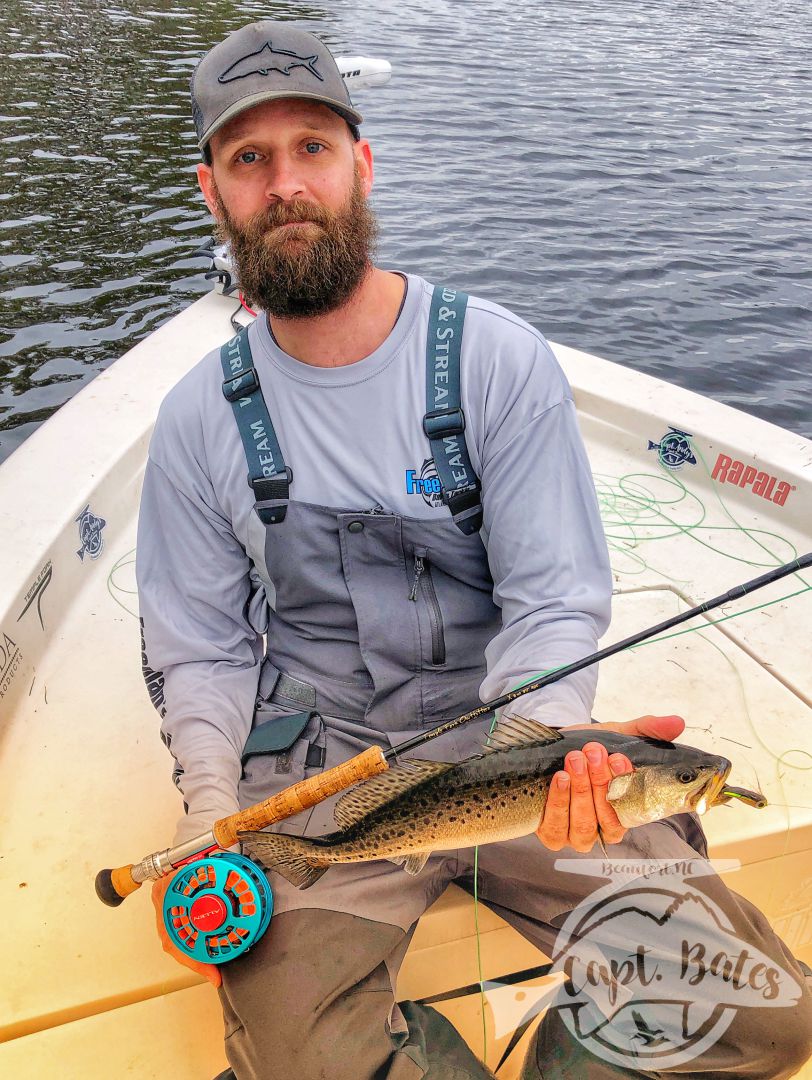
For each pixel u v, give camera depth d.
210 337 4.02
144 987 1.88
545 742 1.62
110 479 3.18
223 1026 1.84
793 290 7.52
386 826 1.68
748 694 2.61
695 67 15.21
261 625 2.14
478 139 10.68
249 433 1.95
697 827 1.93
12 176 9.00
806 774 2.32
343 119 1.86
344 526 1.93
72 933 1.99
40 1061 1.78
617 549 3.20
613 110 12.27
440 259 7.68
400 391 1.91
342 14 17.52
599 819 1.57
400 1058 1.64
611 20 19.17
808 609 2.95
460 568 1.99
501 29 17.34
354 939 1.69
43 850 2.17
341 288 1.83
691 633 2.84
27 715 2.54
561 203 8.99
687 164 10.34
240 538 2.03
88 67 12.76
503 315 1.96
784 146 11.23
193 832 1.82
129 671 2.70
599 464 3.67
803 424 5.82
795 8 22.69
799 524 3.30
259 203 1.82
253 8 17.34
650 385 3.78
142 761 2.41
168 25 15.53
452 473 1.92
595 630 1.91
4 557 2.70
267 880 1.73
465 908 1.93
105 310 6.72
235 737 1.99
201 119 1.88
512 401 1.89
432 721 1.99
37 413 5.52
